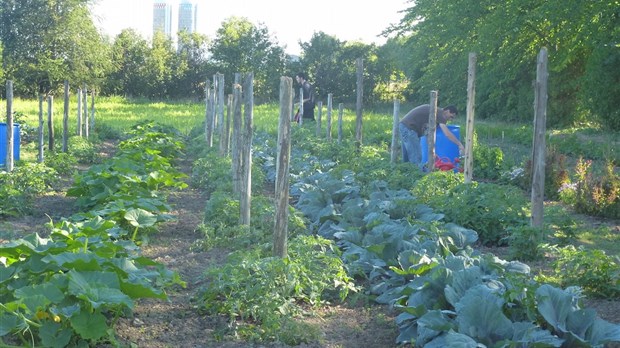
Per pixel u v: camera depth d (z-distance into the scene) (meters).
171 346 5.97
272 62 54.78
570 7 22.50
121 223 9.62
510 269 6.95
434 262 6.73
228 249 9.22
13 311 5.53
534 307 5.79
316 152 19.03
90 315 5.57
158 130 24.80
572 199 13.18
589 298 7.21
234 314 6.46
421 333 5.81
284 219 7.68
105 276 5.85
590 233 10.55
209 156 15.84
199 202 12.99
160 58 55.84
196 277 7.92
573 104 33.66
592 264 7.32
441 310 5.84
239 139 11.72
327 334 6.39
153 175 12.28
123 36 56.31
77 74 53.31
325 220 10.28
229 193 12.20
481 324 5.52
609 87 27.81
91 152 18.92
